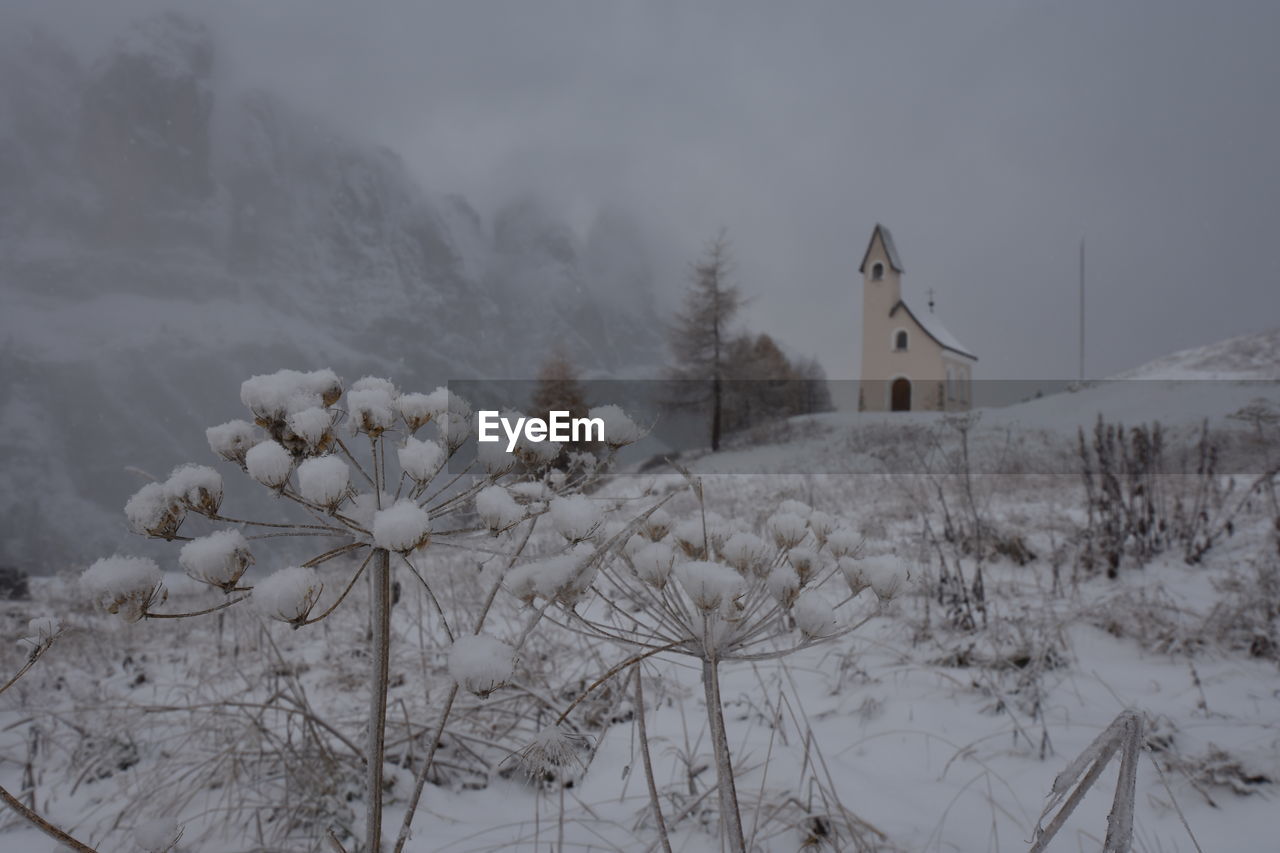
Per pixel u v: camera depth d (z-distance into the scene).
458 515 1.35
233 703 2.35
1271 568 4.32
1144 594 4.18
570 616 1.33
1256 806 1.95
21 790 2.43
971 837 1.86
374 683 1.22
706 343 35.88
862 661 3.43
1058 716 2.70
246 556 1.06
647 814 2.00
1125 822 1.00
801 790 2.12
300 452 1.21
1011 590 4.56
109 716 2.96
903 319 49.03
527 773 2.23
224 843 1.96
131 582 1.01
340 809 2.07
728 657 1.37
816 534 1.80
